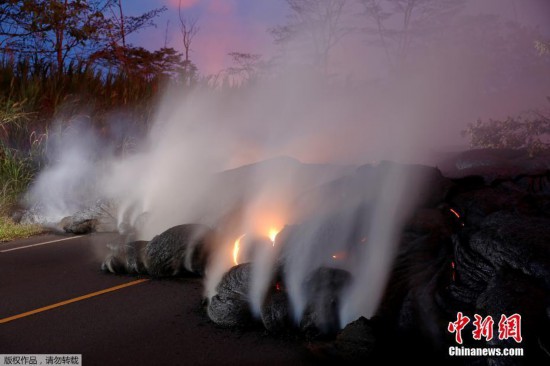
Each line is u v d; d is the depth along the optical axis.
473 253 4.01
